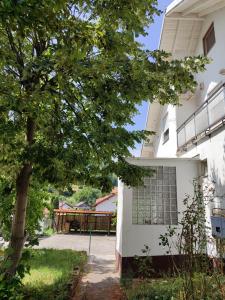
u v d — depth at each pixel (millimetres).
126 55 5508
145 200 8906
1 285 3631
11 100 4824
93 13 5098
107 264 11203
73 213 26766
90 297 6418
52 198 11398
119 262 9133
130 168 6578
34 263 9570
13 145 5277
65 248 15453
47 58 5074
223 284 4379
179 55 12781
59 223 27156
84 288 7250
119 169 6508
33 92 5066
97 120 5992
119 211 10367
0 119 5129
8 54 5148
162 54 5730
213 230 7098
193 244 4922
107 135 5727
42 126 5926
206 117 8969
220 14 9820
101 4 4551
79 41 3721
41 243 17812
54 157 5184
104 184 6504
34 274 7840
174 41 12672
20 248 6027
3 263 4395
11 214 8984
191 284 4371
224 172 7590
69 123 5941
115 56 5066
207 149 8836
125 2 4539
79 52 3746
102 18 4723
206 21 11164
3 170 6051
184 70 5637
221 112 7891
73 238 21656
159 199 8953
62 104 6176
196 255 4832
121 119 6324
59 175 5469
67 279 7242
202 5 10227
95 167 6473
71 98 5844
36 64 4949
